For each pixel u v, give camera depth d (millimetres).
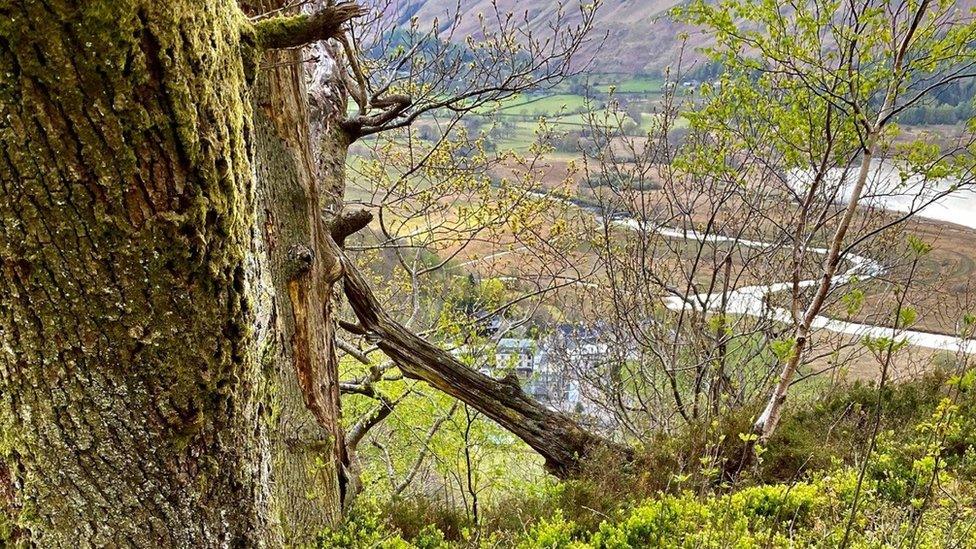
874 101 5570
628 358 9125
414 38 6562
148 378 1566
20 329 1443
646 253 8273
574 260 9039
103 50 1156
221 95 1418
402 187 8211
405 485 7676
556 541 3734
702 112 5902
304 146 4031
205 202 1429
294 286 3904
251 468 1959
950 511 3465
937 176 4316
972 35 4156
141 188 1328
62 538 1714
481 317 8055
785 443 5504
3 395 1572
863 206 7410
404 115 5613
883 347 3361
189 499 1803
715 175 6145
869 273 8094
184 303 1509
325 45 5078
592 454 5578
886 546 3107
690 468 5168
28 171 1237
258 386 1940
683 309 7832
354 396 9750
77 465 1637
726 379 7996
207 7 1338
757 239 8766
